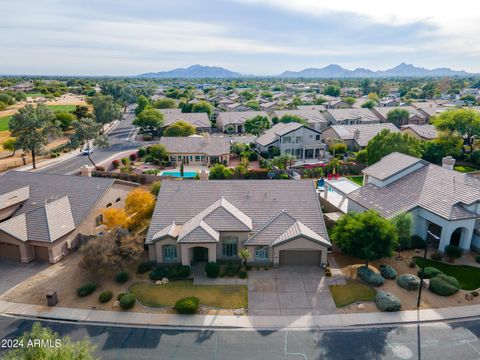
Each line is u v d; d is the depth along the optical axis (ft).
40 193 137.28
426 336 81.87
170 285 100.94
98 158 257.96
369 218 105.50
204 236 104.53
